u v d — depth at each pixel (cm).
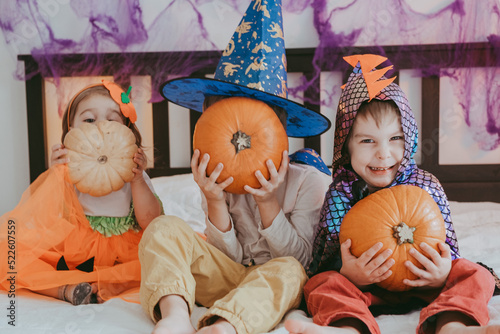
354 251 94
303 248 112
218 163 96
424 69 228
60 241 114
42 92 230
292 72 232
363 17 228
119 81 231
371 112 104
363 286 95
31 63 229
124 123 131
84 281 105
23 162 238
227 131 97
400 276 90
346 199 112
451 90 230
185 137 241
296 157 129
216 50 230
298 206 117
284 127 113
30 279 103
